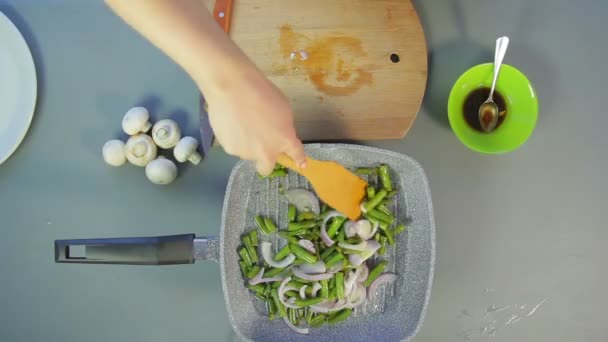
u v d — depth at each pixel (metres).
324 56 0.87
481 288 0.90
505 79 0.85
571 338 0.89
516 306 0.90
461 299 0.90
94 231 0.92
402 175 0.86
